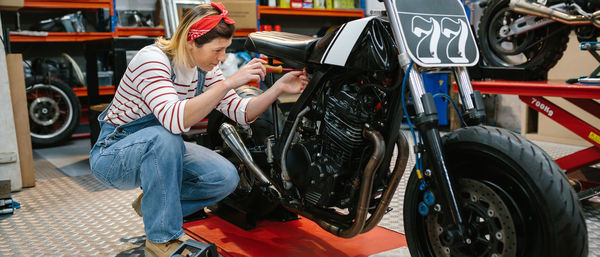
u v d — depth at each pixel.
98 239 2.10
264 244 1.96
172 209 1.60
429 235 1.45
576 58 3.99
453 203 1.29
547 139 4.28
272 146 1.81
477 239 1.31
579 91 2.24
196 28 1.55
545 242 1.19
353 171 1.59
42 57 5.16
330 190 1.57
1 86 2.89
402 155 1.53
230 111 1.85
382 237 2.02
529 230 1.24
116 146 1.66
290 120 1.70
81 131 5.24
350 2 5.75
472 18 4.45
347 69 1.52
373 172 1.46
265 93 1.79
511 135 1.28
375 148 1.45
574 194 1.18
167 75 1.59
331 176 1.56
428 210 1.40
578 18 2.57
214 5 1.61
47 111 4.62
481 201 1.32
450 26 1.44
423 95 1.34
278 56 1.77
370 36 1.42
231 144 1.88
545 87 2.36
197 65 1.65
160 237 1.61
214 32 1.55
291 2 5.37
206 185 1.73
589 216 2.28
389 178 1.57
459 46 1.43
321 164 1.59
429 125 1.33
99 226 2.28
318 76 1.60
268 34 1.89
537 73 2.82
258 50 1.85
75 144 4.77
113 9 4.56
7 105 2.91
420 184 1.44
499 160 1.27
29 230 2.23
